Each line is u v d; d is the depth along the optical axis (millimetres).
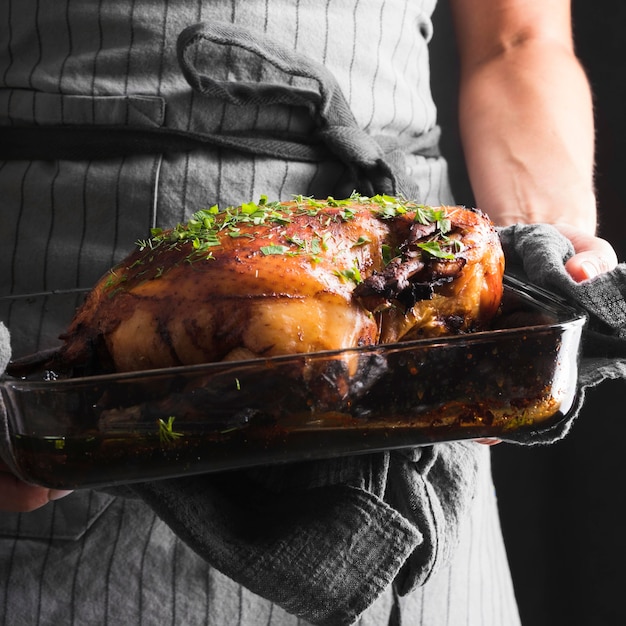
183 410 815
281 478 924
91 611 1119
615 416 2020
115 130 1100
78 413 814
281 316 848
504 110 1343
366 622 1143
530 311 935
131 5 1100
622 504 2035
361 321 867
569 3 1478
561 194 1270
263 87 1075
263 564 905
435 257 890
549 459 2109
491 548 1331
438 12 2043
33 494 960
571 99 1348
